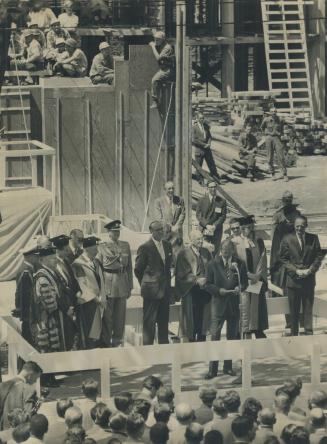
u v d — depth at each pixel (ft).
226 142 109.91
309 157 111.55
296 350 63.41
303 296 69.72
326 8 122.62
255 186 104.88
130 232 87.97
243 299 67.67
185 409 49.14
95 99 93.71
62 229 85.81
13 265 83.46
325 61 122.83
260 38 120.57
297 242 69.72
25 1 65.67
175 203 83.30
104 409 48.70
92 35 110.93
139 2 113.19
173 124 94.32
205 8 125.29
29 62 96.27
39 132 93.76
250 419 47.06
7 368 66.49
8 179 92.48
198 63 134.62
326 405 51.67
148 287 66.90
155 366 68.64
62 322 64.34
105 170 94.43
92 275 65.36
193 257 66.80
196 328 67.21
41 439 47.32
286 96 123.75
